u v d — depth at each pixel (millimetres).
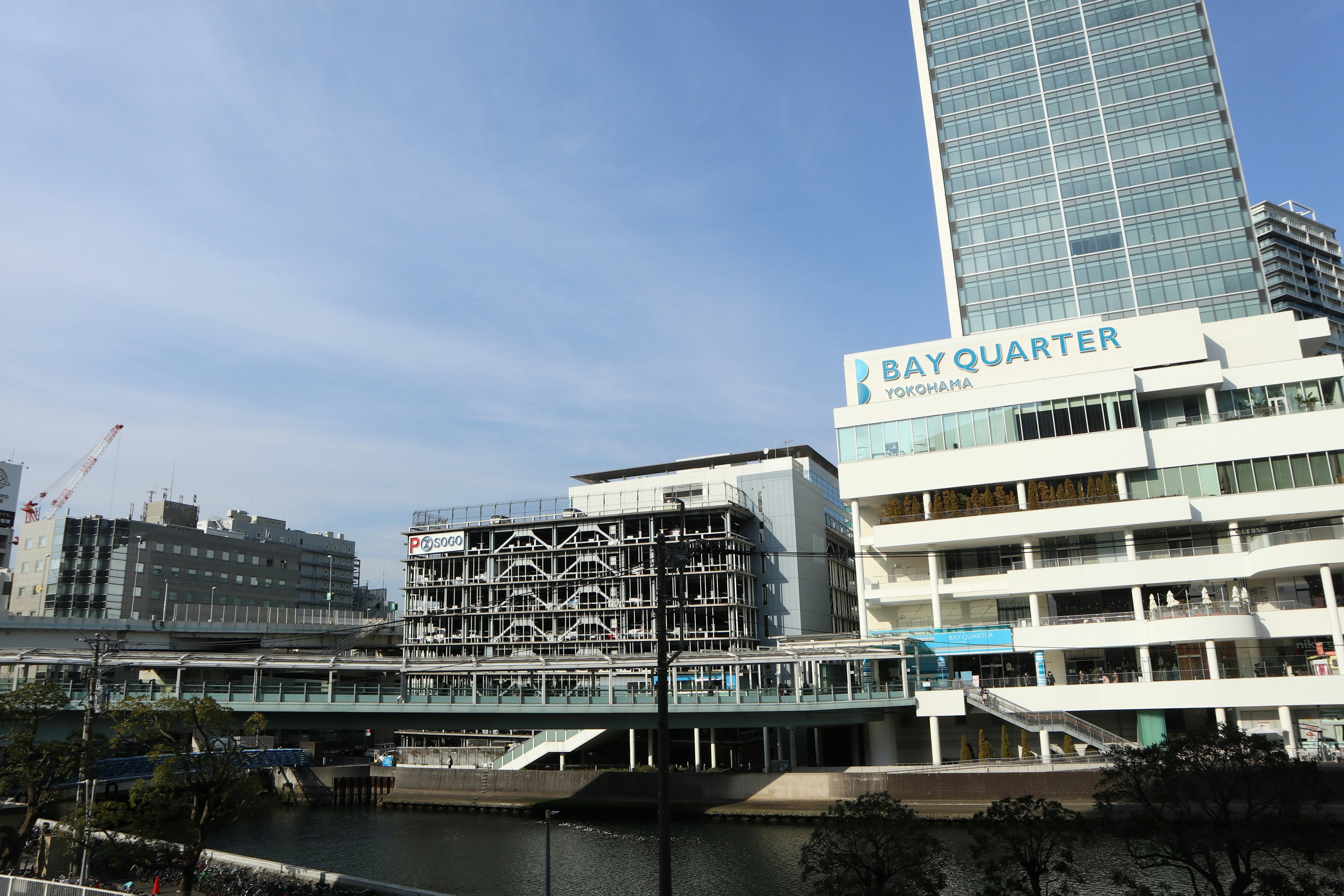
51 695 45719
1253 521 69375
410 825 71312
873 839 27906
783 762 72688
